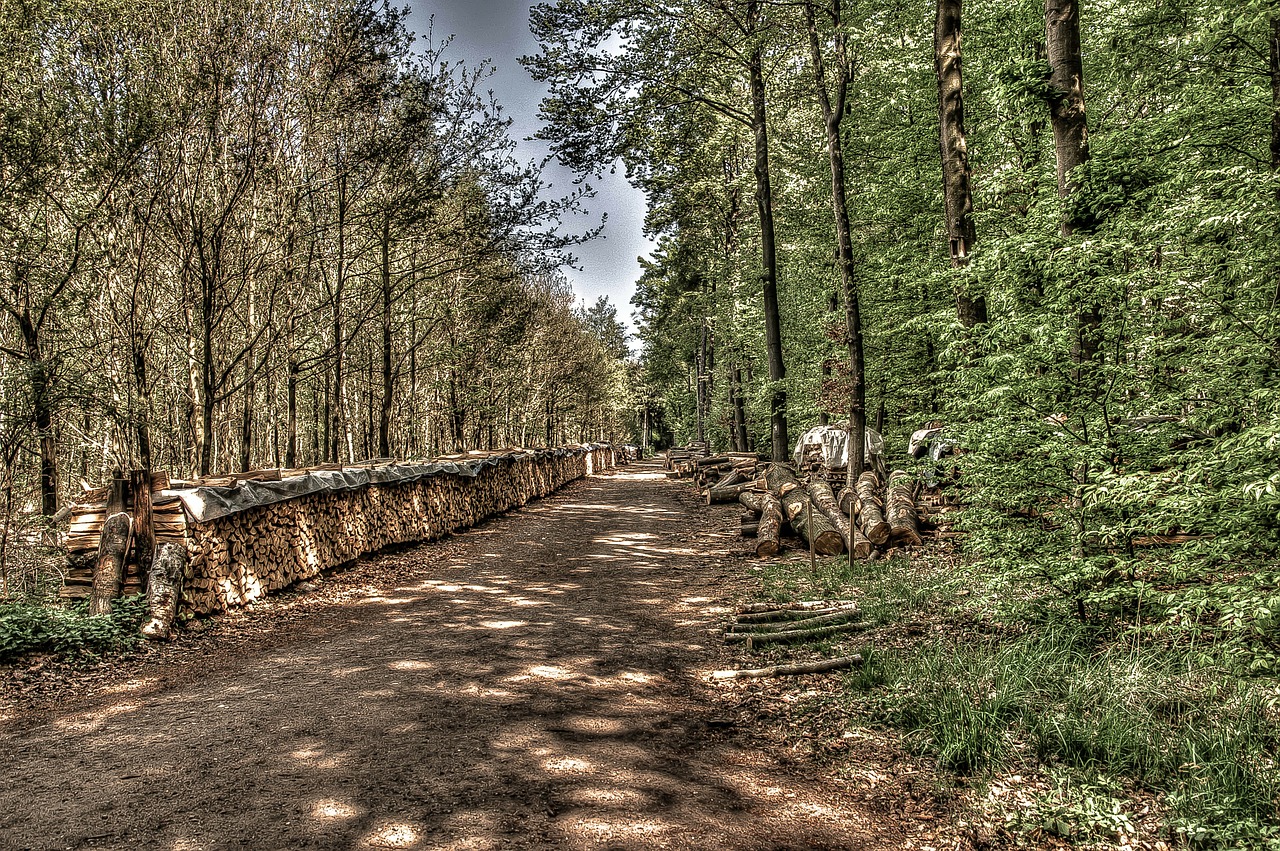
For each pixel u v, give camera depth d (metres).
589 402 44.09
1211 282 4.81
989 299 6.24
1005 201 12.43
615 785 3.75
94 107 9.31
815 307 21.17
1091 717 4.18
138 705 5.15
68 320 11.30
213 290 11.49
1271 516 4.00
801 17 14.28
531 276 19.42
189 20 10.48
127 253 11.74
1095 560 5.04
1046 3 7.56
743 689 5.36
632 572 10.37
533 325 27.98
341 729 4.52
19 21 8.57
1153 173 7.54
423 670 5.81
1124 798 3.52
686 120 20.61
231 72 10.79
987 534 5.82
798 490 14.02
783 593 8.22
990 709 4.34
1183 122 9.37
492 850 3.08
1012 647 5.26
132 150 9.52
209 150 10.95
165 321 12.77
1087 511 5.25
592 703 5.04
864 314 16.86
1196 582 4.66
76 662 6.09
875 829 3.38
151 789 3.71
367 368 19.95
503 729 4.51
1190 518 4.25
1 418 9.02
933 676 4.98
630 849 3.12
